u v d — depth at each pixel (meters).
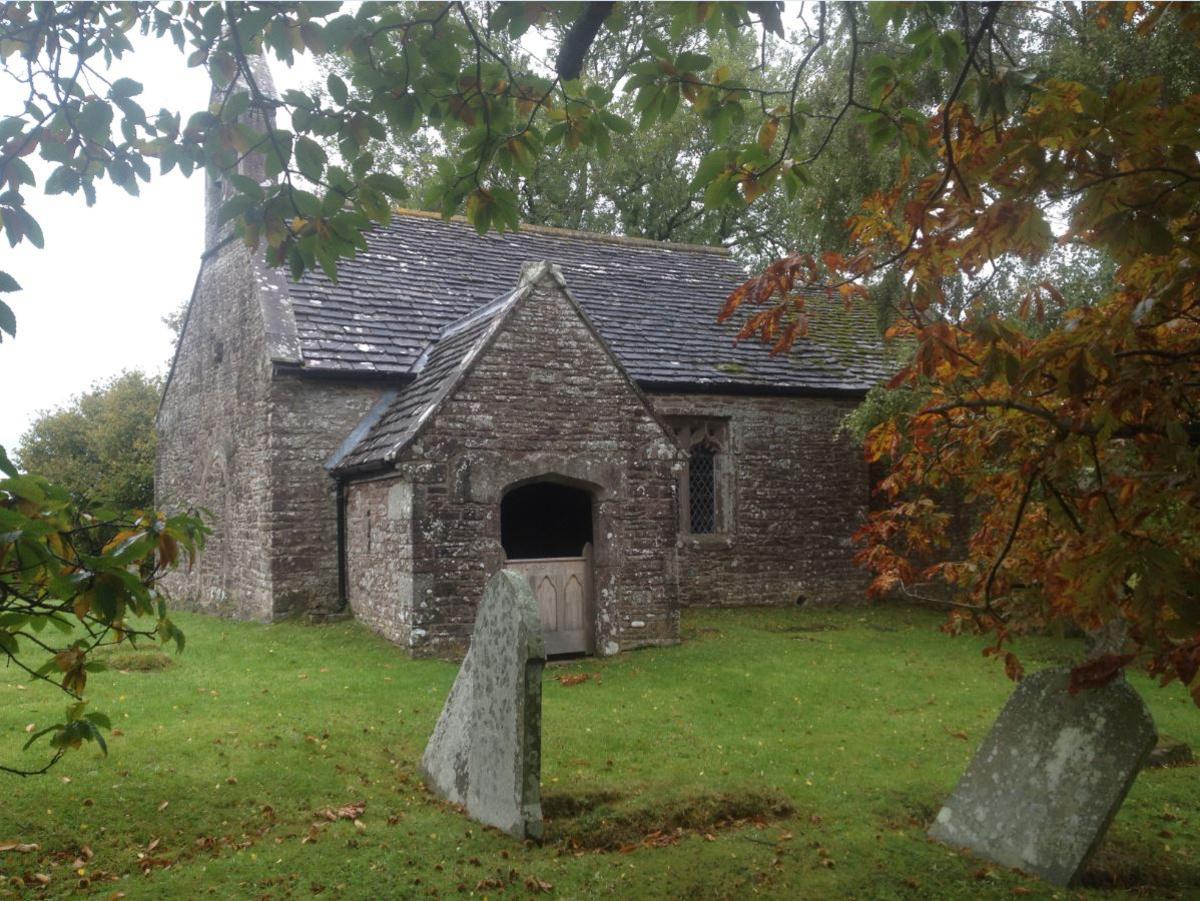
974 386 5.32
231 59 4.62
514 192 4.80
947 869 5.43
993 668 11.36
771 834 5.96
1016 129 3.54
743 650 11.80
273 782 6.48
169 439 18.80
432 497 10.61
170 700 8.34
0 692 8.46
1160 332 4.38
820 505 16.30
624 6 4.88
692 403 15.40
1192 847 6.07
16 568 2.92
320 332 13.62
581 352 11.55
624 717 8.58
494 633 6.29
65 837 5.44
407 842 5.66
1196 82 9.99
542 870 5.31
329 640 11.39
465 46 4.50
